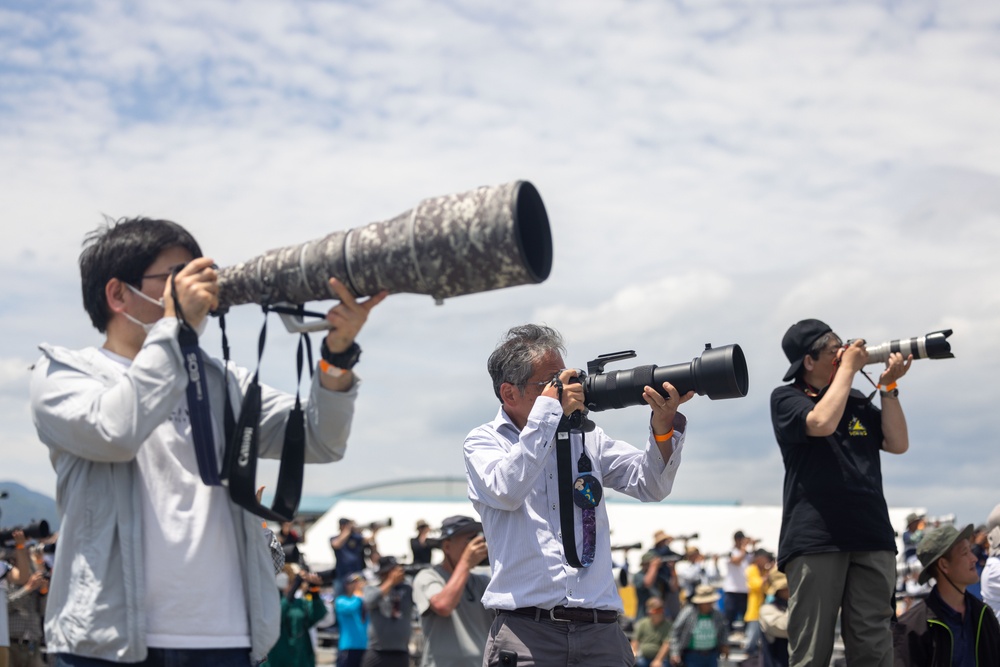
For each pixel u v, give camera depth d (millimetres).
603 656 4238
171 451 3107
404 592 11023
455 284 2615
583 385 4168
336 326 2836
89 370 3082
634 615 17938
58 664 3020
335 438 3178
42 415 3020
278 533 16062
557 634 4199
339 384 3127
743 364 3961
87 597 2947
